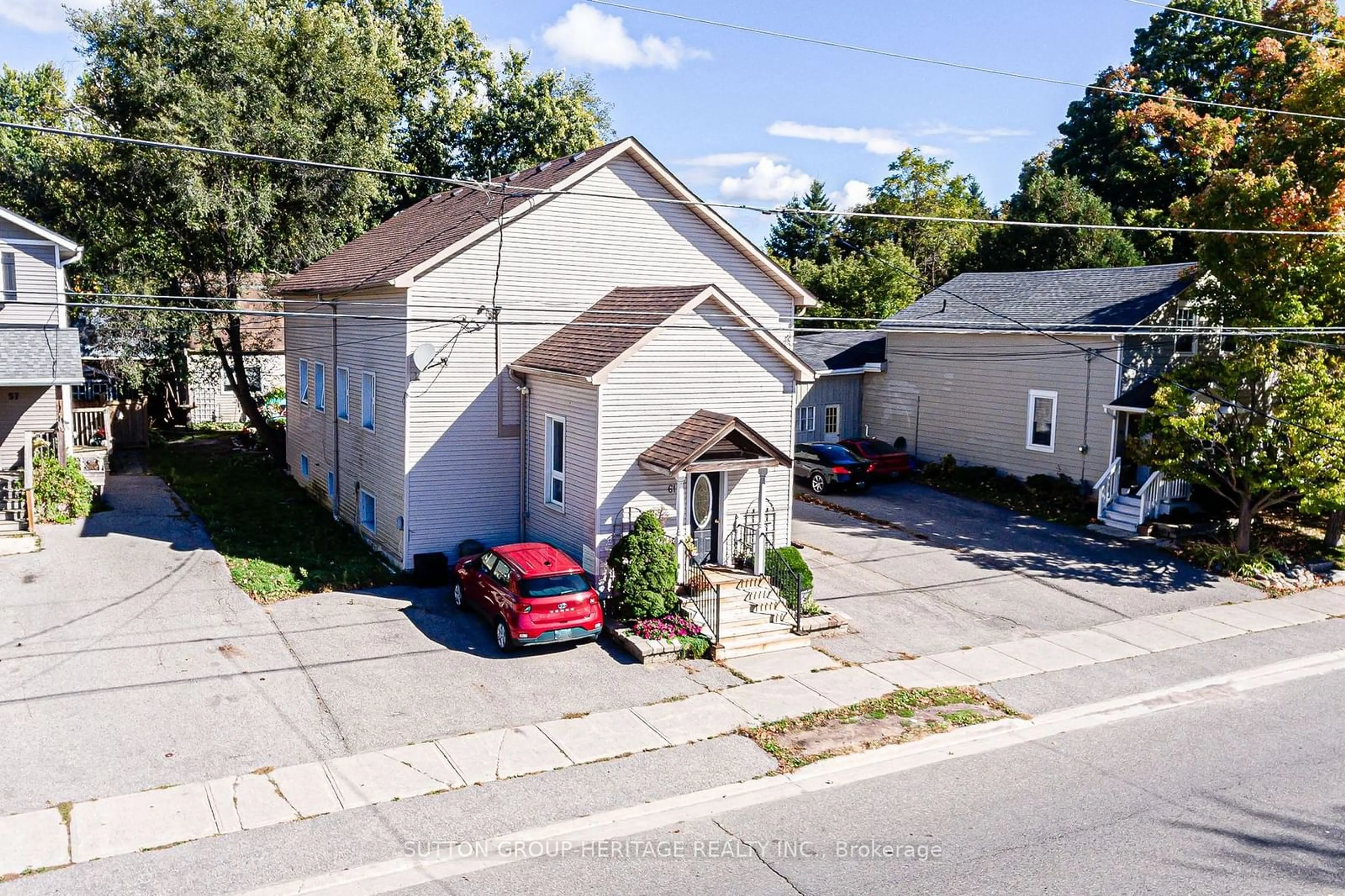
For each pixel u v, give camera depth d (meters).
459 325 20.48
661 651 16.30
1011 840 10.99
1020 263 46.50
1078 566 22.97
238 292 32.28
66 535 22.52
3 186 33.03
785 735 13.71
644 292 20.59
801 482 32.03
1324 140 23.98
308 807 11.29
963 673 16.42
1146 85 49.91
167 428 40.75
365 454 23.52
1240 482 23.83
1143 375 27.17
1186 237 47.69
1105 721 14.69
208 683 14.54
